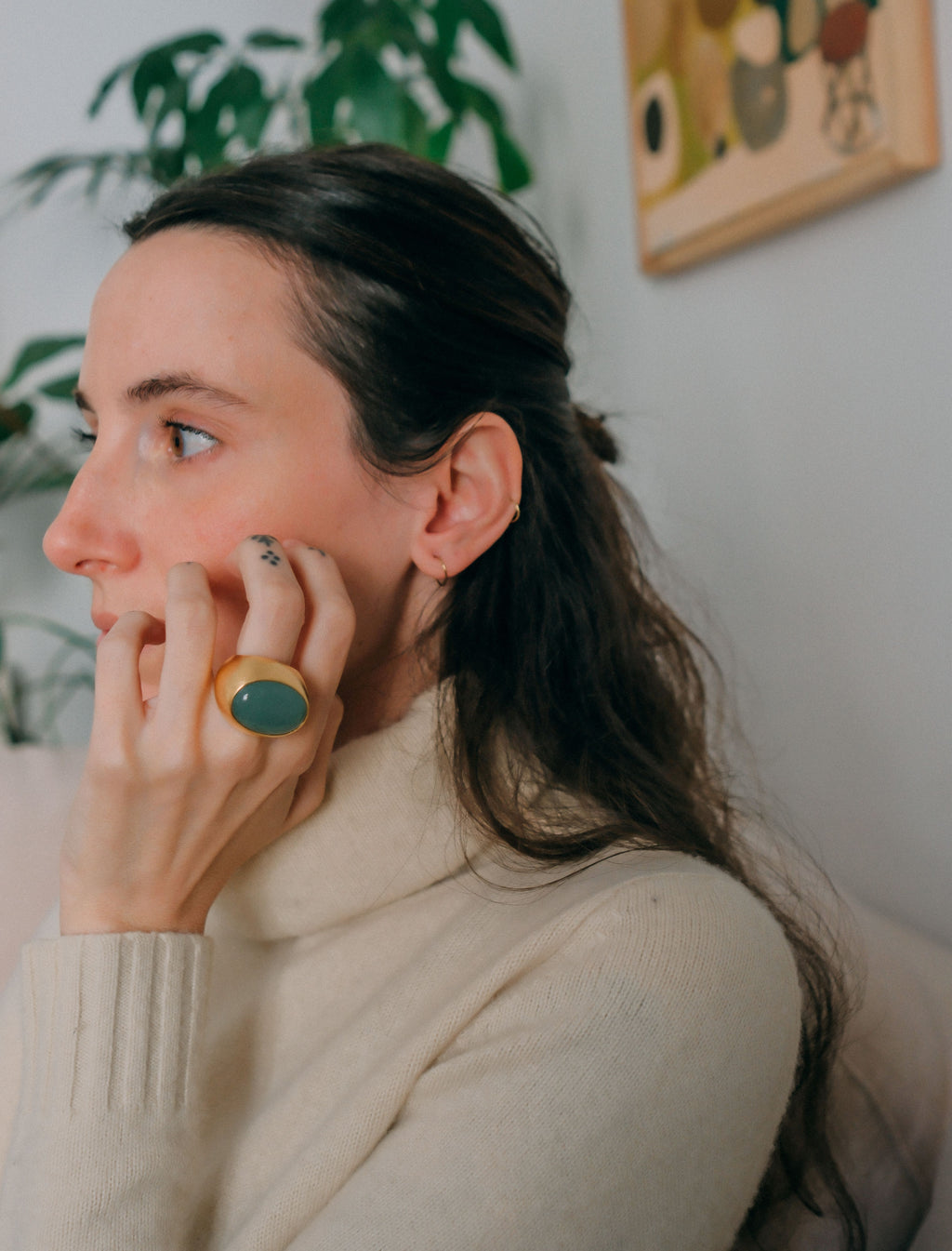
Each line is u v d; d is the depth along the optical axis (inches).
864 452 45.6
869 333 44.6
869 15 40.8
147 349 22.5
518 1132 18.8
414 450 24.0
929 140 39.9
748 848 32.3
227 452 23.0
